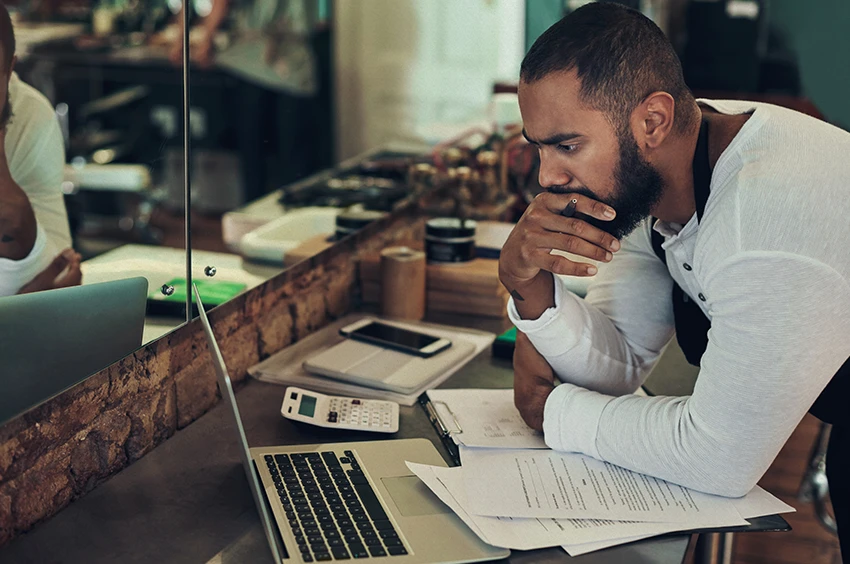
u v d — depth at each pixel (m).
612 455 1.29
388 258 1.95
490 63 2.87
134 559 1.10
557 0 2.95
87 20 2.09
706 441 1.19
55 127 1.27
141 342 1.33
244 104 2.38
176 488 1.26
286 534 1.12
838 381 1.38
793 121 1.19
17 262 1.14
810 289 1.09
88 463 1.25
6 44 1.18
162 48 2.23
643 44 1.15
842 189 1.12
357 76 2.48
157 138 2.20
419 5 2.57
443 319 1.99
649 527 1.17
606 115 1.16
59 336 1.18
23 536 1.14
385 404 1.51
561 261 1.31
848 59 4.95
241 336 1.64
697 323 1.45
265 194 2.21
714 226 1.15
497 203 2.53
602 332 1.46
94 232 1.40
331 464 1.31
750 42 4.73
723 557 1.50
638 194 1.22
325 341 1.82
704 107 1.29
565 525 1.17
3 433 1.10
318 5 2.43
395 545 1.11
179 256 1.47
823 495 2.45
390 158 2.55
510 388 1.63
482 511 1.18
